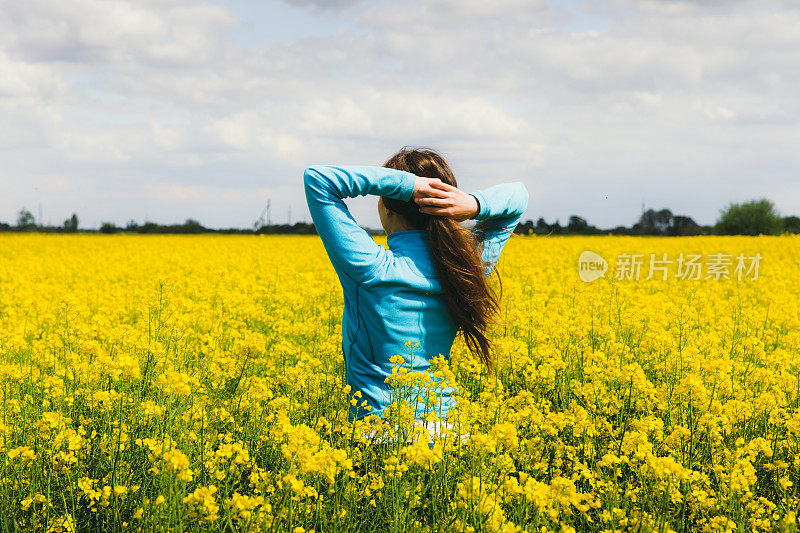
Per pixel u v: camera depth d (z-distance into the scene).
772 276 13.27
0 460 3.36
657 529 2.86
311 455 2.73
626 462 3.46
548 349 5.47
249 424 3.86
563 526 2.66
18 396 4.44
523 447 3.46
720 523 2.94
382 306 3.04
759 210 60.41
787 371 5.45
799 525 3.11
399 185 2.94
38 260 17.34
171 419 3.32
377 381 3.17
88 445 3.59
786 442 3.99
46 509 3.01
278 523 2.73
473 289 3.03
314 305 8.48
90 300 8.70
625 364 5.58
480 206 3.04
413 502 2.90
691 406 4.17
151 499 3.03
